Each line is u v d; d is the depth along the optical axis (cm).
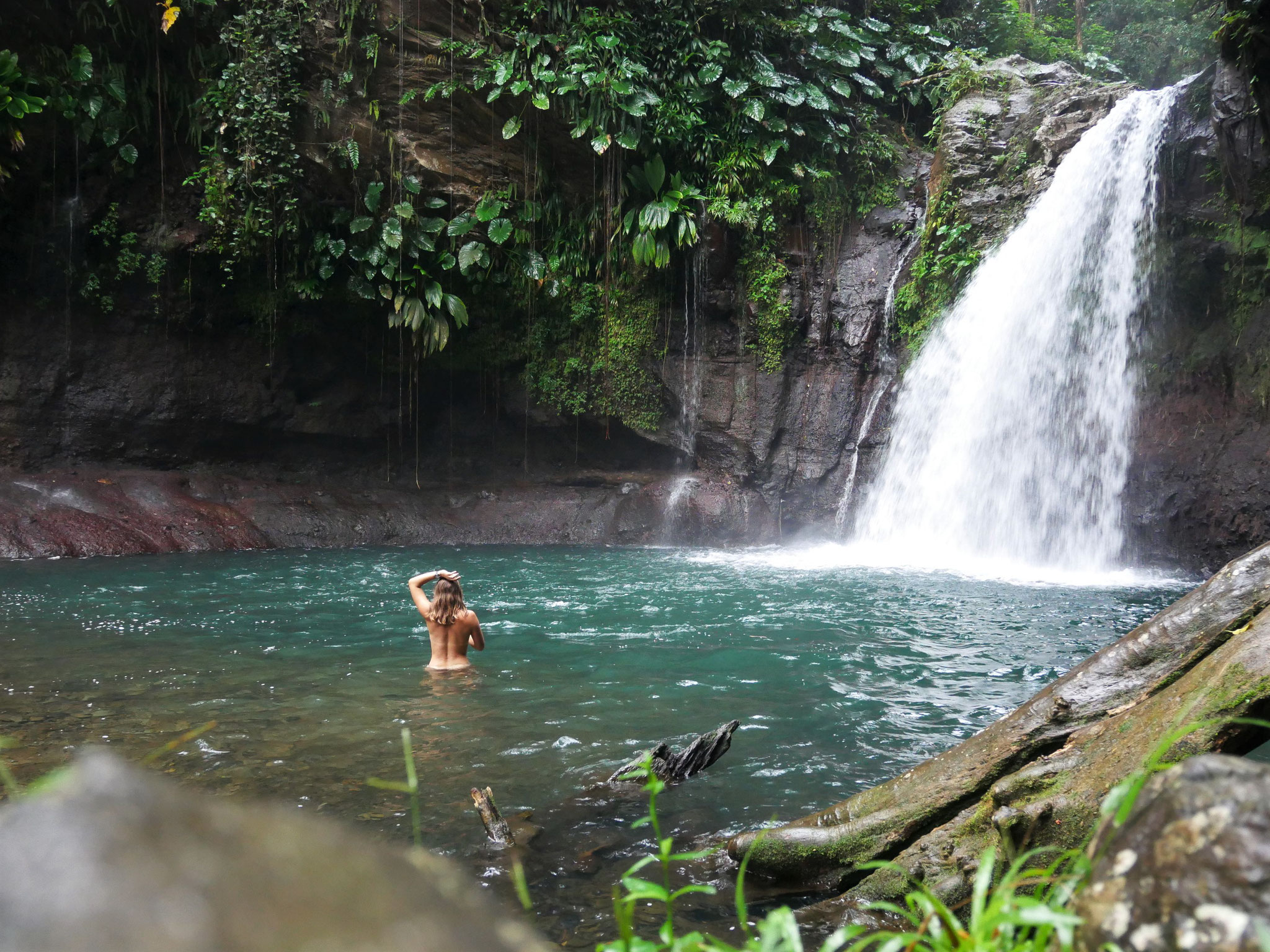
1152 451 1571
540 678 735
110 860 58
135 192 1728
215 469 1856
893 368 1914
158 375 1777
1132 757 304
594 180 1911
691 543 1833
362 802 457
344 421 1928
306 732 580
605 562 1500
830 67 2069
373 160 1766
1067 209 1733
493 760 532
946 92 2055
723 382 1930
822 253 1952
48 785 66
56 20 1642
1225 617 336
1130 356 1630
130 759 517
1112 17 2845
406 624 952
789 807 465
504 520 1839
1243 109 1459
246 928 56
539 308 1941
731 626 960
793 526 1905
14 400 1683
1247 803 119
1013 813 315
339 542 1705
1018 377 1727
